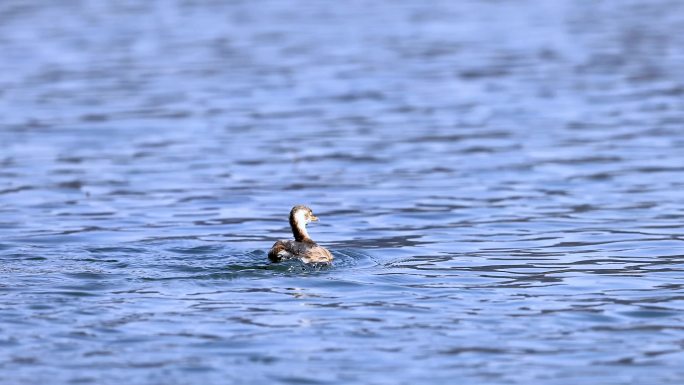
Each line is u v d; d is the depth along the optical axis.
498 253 18.42
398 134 29.14
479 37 45.97
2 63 41.03
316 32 47.59
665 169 24.78
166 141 28.69
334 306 14.97
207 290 15.62
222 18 52.06
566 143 27.69
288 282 16.11
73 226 20.61
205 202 22.64
